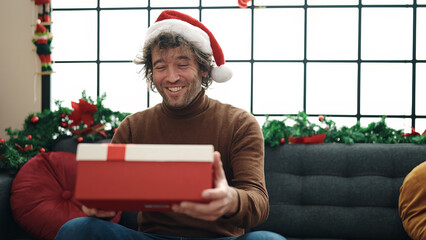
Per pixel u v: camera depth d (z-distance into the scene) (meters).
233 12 2.19
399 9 2.13
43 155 1.61
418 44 2.13
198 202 0.63
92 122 1.85
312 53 2.18
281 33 2.18
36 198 1.49
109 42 2.27
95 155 0.62
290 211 1.60
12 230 1.54
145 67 1.22
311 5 2.15
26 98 2.16
